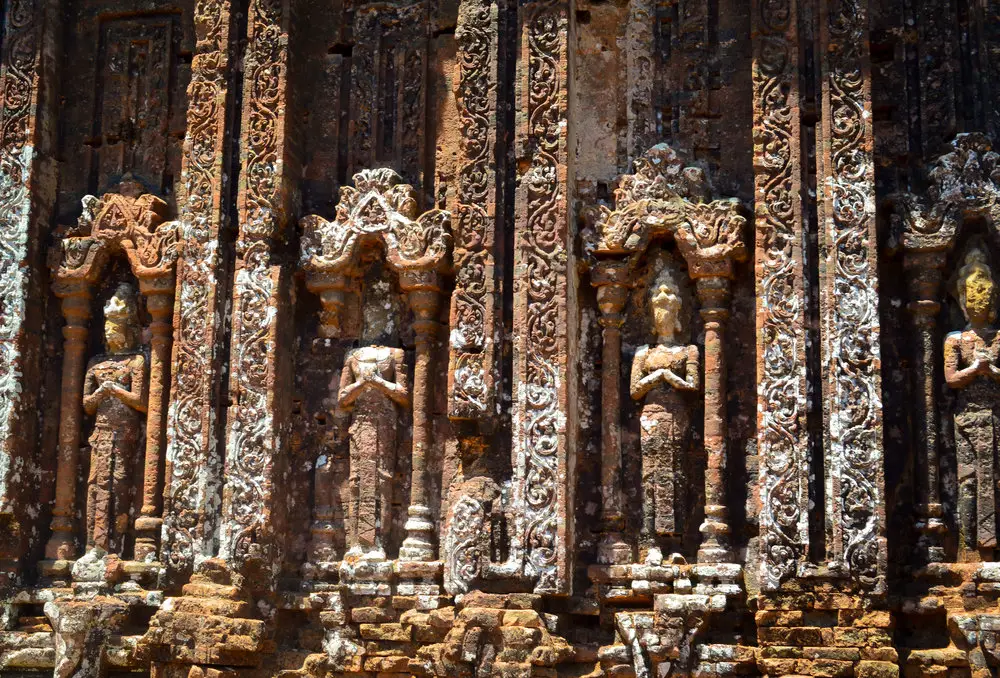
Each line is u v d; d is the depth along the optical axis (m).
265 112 9.44
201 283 9.40
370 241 9.32
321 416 9.39
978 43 8.69
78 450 9.77
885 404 8.54
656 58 9.30
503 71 9.11
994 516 8.09
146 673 9.25
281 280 9.27
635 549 8.65
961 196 8.40
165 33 10.28
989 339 8.29
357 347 9.38
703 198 8.89
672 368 8.70
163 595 9.21
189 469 9.20
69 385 9.80
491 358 8.73
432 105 9.64
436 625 8.55
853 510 8.08
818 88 8.62
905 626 8.27
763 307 8.41
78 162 10.21
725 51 9.20
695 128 9.14
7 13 10.17
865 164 8.42
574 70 9.19
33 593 9.41
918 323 8.46
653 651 8.16
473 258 8.88
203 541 9.09
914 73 8.82
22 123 9.96
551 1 9.02
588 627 8.66
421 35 9.74
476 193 8.95
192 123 9.61
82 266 9.83
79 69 10.35
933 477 8.25
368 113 9.77
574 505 8.72
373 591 8.82
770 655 8.05
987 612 7.91
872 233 8.34
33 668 9.27
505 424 8.76
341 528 9.19
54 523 9.66
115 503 9.53
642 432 8.67
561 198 8.77
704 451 8.67
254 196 9.36
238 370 9.16
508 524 8.57
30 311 9.77
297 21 9.70
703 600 8.20
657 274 8.95
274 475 9.05
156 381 9.59
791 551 8.14
